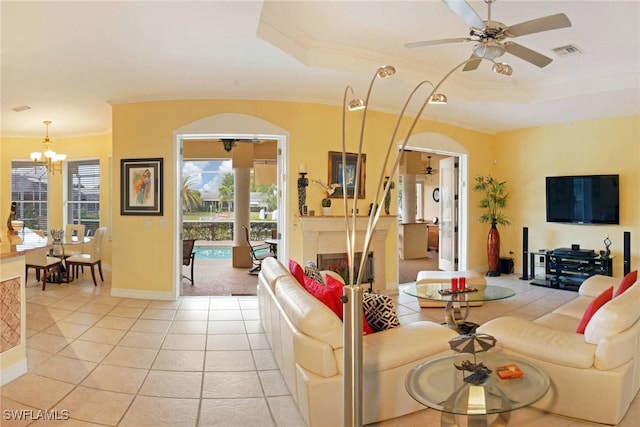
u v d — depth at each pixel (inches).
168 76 175.6
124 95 203.6
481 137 291.3
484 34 114.3
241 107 208.2
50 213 310.3
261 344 147.5
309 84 188.2
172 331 161.5
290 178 212.2
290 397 108.6
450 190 298.8
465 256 285.0
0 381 114.6
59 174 310.5
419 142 251.3
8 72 168.2
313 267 160.7
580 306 148.3
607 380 92.8
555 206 265.7
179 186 213.3
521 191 287.6
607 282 164.2
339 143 221.3
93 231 306.3
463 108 230.2
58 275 247.0
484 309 195.8
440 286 171.2
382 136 234.1
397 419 97.0
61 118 252.4
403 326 107.3
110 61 156.8
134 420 97.4
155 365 129.3
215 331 161.6
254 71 169.6
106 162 296.7
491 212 290.2
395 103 222.4
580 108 227.9
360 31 151.3
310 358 91.1
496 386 81.0
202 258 390.0
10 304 118.3
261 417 98.9
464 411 72.7
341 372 89.4
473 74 199.2
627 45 161.6
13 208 196.1
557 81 207.0
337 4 130.4
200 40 137.9
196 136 212.8
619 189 244.8
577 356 95.7
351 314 76.8
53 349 141.6
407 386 82.2
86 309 191.2
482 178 286.5
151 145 210.4
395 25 146.0
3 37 133.6
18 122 264.1
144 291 212.8
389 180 77.5
